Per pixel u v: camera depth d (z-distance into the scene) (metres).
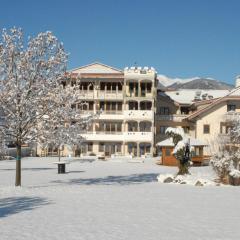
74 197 19.53
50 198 19.12
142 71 72.31
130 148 72.19
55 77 25.56
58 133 24.95
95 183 27.80
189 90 85.69
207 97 79.44
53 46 25.47
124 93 72.56
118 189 23.34
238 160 29.11
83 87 73.38
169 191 22.59
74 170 40.75
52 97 25.14
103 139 71.50
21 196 19.81
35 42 25.14
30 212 15.33
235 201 18.69
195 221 13.78
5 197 19.45
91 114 26.83
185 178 28.27
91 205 17.05
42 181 29.14
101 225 13.02
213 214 15.13
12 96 24.11
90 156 68.00
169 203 17.80
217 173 29.84
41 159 60.12
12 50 24.81
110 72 74.12
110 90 73.31
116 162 55.12
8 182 27.86
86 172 38.19
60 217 14.35
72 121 26.34
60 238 11.27
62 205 17.02
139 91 72.75
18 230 12.26
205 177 30.80
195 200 18.89
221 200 19.00
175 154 30.75
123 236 11.55
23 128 24.81
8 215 14.75
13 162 53.34
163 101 78.00
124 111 72.12
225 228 12.70
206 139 63.69
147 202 18.03
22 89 24.56
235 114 61.12
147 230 12.34
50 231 12.14
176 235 11.73
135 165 50.00
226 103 67.38
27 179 30.52
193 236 11.62
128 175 35.06
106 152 72.12
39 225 12.99
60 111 24.97
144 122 73.00
